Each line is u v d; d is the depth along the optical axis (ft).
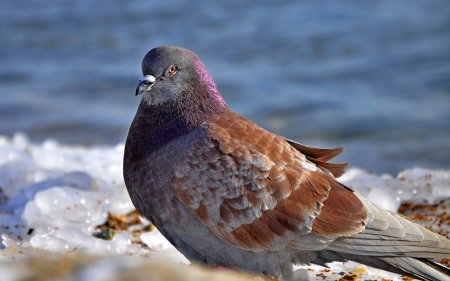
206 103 27.27
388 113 75.00
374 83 84.58
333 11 119.75
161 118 26.89
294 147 27.68
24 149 46.91
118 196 34.60
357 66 90.53
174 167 25.63
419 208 35.22
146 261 22.12
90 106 81.76
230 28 111.04
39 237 29.66
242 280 22.33
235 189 25.02
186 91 27.17
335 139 70.18
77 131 73.77
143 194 26.40
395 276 28.37
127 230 33.01
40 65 97.50
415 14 115.34
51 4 134.10
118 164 40.37
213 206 25.08
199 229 25.58
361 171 42.19
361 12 117.91
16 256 22.18
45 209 32.73
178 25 113.39
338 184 25.95
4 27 117.19
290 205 24.95
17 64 98.07
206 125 26.43
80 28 115.14
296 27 110.32
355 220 25.04
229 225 25.02
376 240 25.00
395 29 107.24
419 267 24.95
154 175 26.02
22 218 32.30
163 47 27.91
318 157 27.55
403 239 25.07
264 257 25.52
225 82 85.87
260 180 25.07
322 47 99.55
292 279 26.13
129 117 77.77
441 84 83.10
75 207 33.12
